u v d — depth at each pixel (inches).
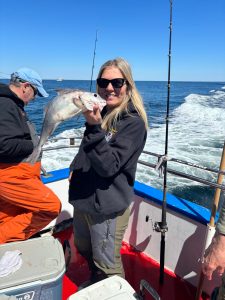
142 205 109.3
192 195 273.6
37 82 101.3
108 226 76.5
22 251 68.9
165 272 102.3
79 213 86.1
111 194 73.2
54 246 71.2
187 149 396.5
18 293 59.5
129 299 64.8
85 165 76.6
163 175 89.7
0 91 88.9
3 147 87.1
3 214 102.0
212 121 593.9
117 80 72.5
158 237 105.5
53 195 101.7
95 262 81.7
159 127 535.2
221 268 52.4
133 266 105.9
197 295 87.7
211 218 81.7
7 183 93.0
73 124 456.4
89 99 59.9
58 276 63.0
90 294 65.9
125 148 66.8
